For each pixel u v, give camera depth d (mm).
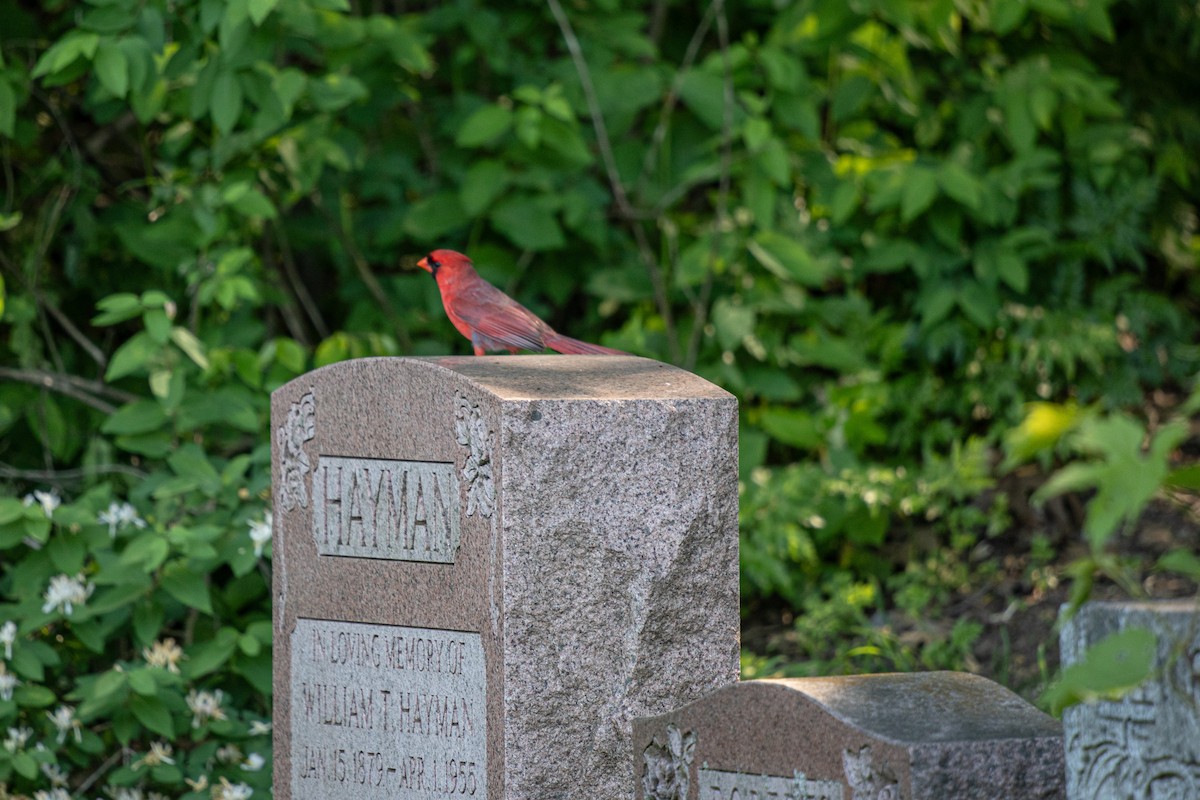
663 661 6586
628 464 6496
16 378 11078
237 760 9094
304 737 7395
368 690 7082
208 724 8969
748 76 13008
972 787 5082
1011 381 12781
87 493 9680
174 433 9898
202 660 8977
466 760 6629
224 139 10570
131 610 9445
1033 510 12117
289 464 7473
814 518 11453
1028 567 11531
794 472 11727
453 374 6641
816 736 5406
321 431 7297
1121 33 14508
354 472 7133
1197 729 4578
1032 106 12883
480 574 6512
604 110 13039
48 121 12281
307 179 11227
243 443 10664
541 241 12609
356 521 7125
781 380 12758
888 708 5414
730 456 6719
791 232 13008
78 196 11789
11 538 8898
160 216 11047
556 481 6363
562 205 12703
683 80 12898
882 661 10648
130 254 12281
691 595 6633
